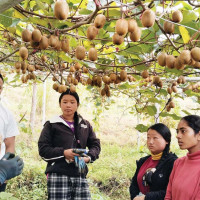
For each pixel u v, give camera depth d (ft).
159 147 6.89
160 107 17.42
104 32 6.29
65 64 10.59
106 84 8.48
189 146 5.71
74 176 8.25
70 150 7.84
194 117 5.80
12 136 7.79
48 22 5.36
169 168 6.67
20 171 5.86
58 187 8.11
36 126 27.55
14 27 6.93
